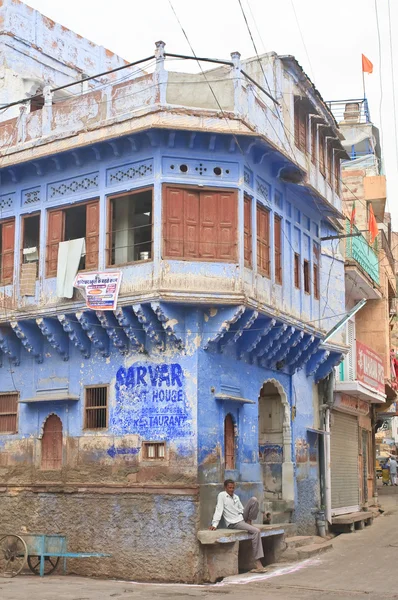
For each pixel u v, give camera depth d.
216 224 15.03
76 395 16.14
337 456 22.42
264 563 15.84
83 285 15.35
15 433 17.02
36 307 16.16
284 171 16.88
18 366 17.25
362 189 27.38
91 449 15.70
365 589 12.77
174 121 14.87
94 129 15.66
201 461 14.57
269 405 18.88
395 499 31.92
